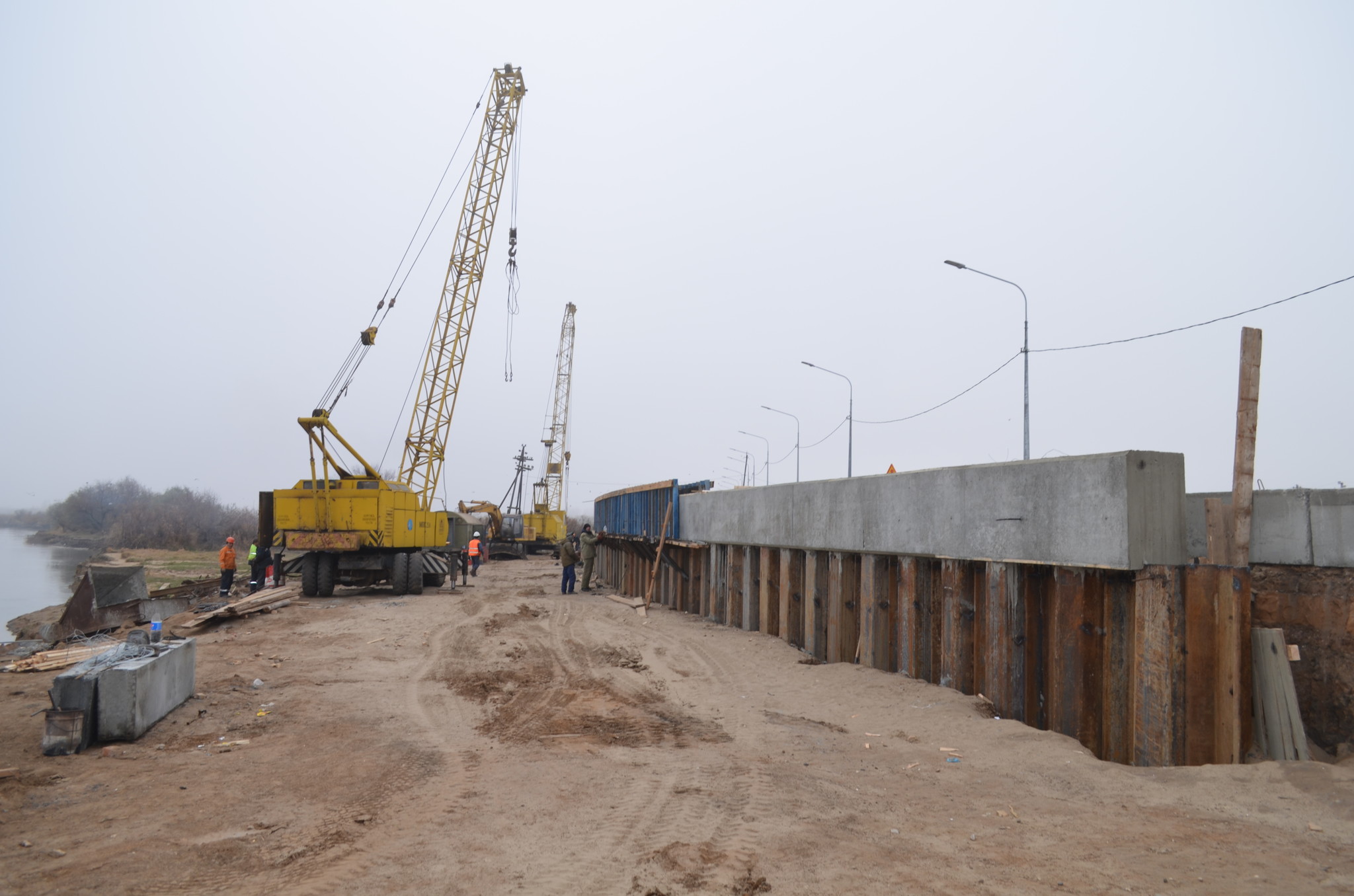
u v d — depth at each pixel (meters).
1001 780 6.48
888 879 4.50
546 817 5.66
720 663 12.51
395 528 23.00
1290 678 6.74
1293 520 7.73
